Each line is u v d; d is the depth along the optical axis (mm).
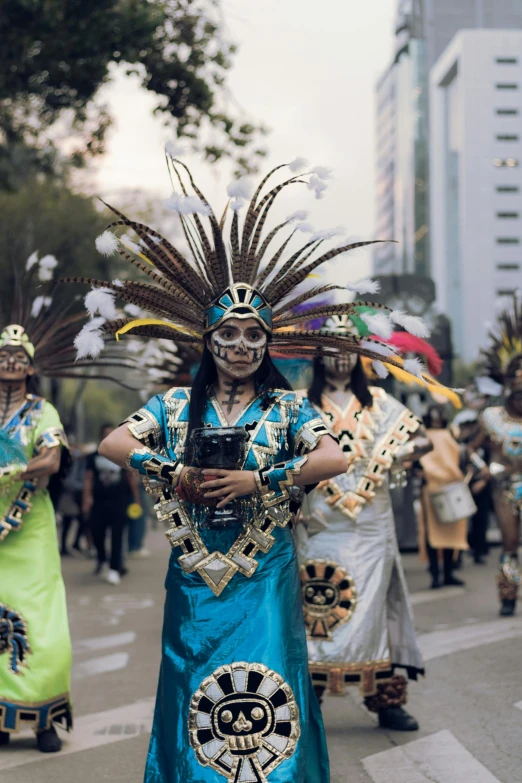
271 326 3672
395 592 5332
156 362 5938
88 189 20719
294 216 3787
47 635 5102
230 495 3387
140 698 6066
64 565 14047
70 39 11227
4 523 5156
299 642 3486
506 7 102750
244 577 3494
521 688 5992
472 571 12461
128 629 8625
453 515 10539
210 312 3633
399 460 5352
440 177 107938
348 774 4527
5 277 6164
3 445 5062
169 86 12078
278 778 3250
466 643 7473
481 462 10258
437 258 111938
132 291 3732
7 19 11047
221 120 12242
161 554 16062
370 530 5230
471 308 101625
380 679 5105
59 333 5578
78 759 4855
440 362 5742
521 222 101812
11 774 4613
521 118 101062
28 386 5539
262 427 3580
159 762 3422
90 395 48688
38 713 4984
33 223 15266
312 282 4660
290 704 3332
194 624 3451
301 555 5215
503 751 4797
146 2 11305
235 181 3738
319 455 3453
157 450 3654
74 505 15000
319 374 5395
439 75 107750
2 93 11703
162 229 17312
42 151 15766
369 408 5355
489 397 9484
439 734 5137
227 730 3311
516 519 8758
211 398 3664
